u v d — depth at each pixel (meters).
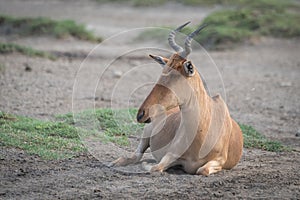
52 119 32.22
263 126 34.31
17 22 64.94
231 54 58.44
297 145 30.33
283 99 41.47
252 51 60.03
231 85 45.47
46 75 45.50
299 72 51.12
